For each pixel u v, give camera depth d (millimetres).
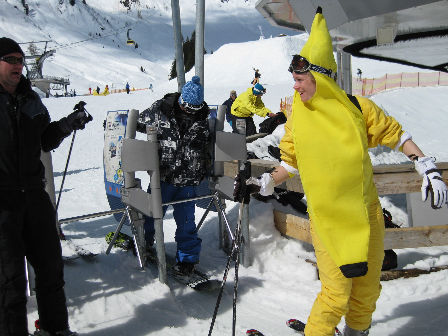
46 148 2768
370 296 2520
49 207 2641
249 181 2559
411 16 3832
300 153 2457
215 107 4621
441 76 30656
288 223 4355
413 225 4082
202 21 5379
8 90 2477
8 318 2379
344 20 4078
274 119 7727
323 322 2449
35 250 2592
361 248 2344
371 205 2488
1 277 2379
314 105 2420
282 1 4688
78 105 2713
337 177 2379
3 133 2416
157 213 3504
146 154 3471
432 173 2346
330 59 2432
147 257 4090
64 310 2680
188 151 3744
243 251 4145
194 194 3889
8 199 2436
